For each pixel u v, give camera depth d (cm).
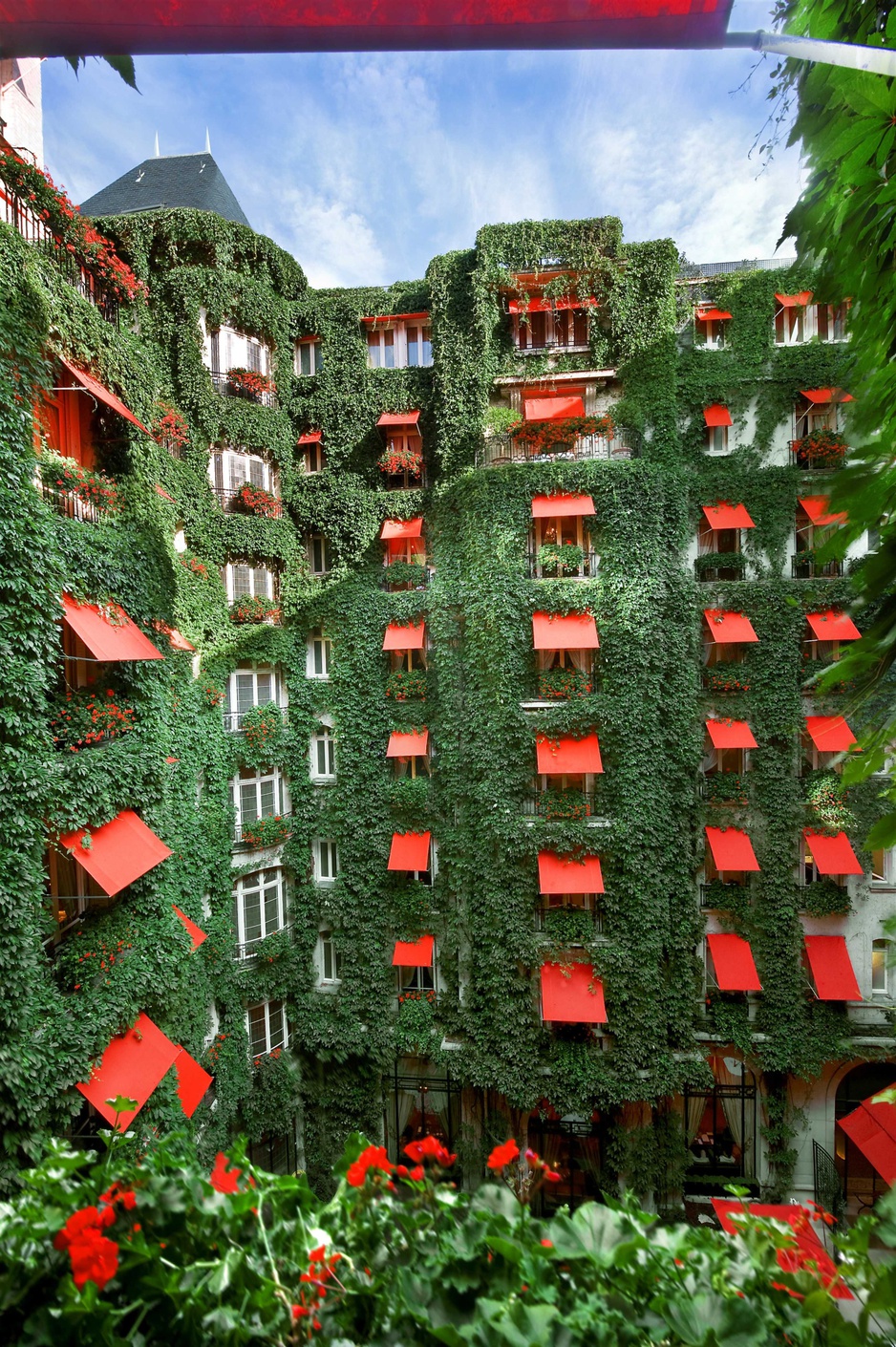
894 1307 257
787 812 1716
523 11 220
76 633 1043
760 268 1888
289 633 1917
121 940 1067
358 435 1942
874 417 347
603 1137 1706
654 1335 297
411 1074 1883
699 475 1803
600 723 1634
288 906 1900
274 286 1938
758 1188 1738
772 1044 1675
